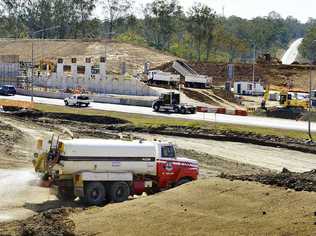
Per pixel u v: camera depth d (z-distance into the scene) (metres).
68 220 30.83
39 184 42.25
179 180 42.00
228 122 94.38
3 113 99.12
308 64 178.75
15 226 31.14
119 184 39.72
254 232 25.97
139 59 189.25
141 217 29.75
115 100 122.88
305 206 27.25
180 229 27.69
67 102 112.44
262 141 77.75
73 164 38.66
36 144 40.31
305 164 66.00
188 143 76.44
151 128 85.06
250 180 32.31
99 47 197.50
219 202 29.83
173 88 141.75
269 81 167.00
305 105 115.69
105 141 40.00
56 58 190.50
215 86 157.75
